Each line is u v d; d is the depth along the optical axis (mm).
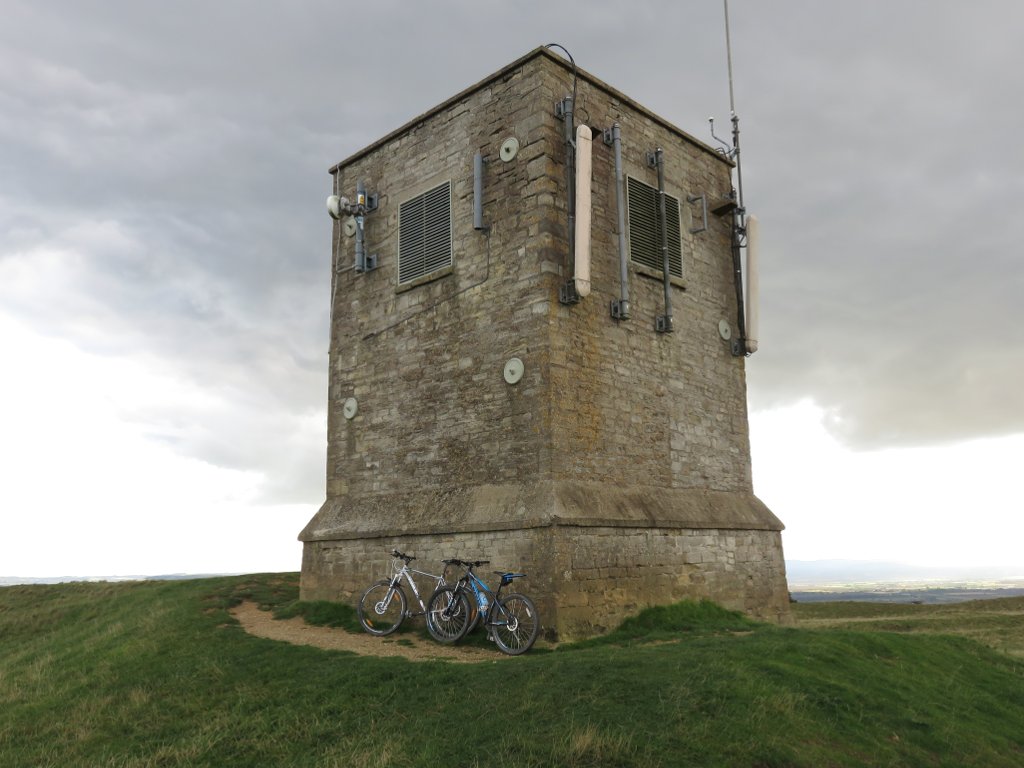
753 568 15773
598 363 13539
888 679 9609
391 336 15641
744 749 6961
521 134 13742
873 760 7395
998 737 8688
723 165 17812
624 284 13945
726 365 16672
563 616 11602
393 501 14766
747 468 16688
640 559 13156
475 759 6785
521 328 13156
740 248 17438
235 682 9922
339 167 17547
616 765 6562
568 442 12695
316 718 8297
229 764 7551
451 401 14156
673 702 7668
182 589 18797
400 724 7859
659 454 14445
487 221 14055
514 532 12305
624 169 14938
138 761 7734
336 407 16578
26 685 11539
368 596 14305
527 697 7961
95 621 17203
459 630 12172
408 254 15617
